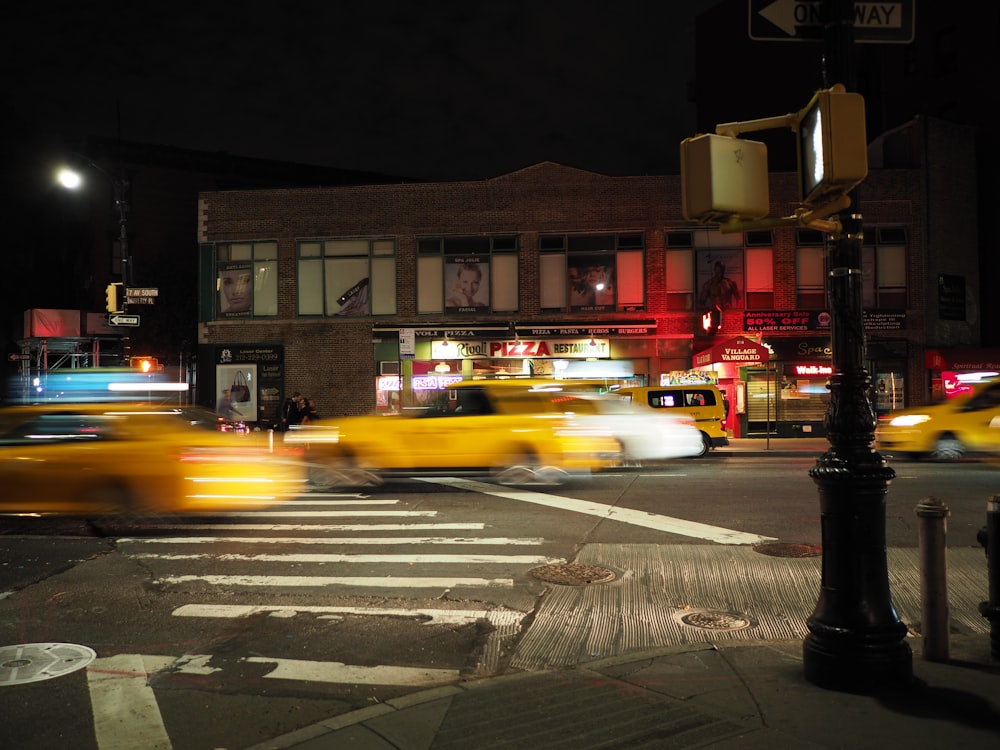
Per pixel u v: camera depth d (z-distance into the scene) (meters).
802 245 27.02
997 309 29.48
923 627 5.07
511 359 27.52
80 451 10.95
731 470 16.47
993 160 30.27
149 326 36.81
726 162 4.41
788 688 4.57
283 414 23.75
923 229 27.16
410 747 3.90
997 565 5.05
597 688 4.64
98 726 4.46
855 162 4.08
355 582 7.75
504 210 27.97
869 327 26.81
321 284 28.50
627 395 20.44
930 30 34.62
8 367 53.31
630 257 27.45
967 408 17.59
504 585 7.61
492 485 14.32
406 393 27.89
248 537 9.89
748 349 23.77
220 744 4.21
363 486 14.23
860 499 4.58
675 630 6.23
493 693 4.60
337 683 5.14
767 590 7.36
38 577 7.94
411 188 28.31
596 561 8.52
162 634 6.17
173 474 10.98
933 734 3.91
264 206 28.77
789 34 4.79
